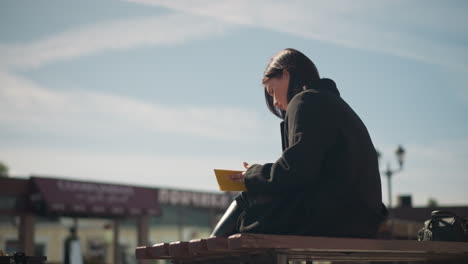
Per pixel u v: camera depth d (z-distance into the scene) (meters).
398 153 22.53
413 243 2.55
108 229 26.88
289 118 2.55
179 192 29.33
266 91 2.98
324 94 2.57
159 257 2.68
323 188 2.48
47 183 24.75
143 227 28.12
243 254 2.37
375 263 3.06
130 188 27.70
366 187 2.53
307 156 2.41
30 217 24.53
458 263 3.00
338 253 2.54
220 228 2.72
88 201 25.73
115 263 26.98
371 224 2.54
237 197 2.68
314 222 2.45
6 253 3.75
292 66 2.81
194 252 2.31
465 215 5.34
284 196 2.50
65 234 25.45
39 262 3.60
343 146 2.50
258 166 2.53
